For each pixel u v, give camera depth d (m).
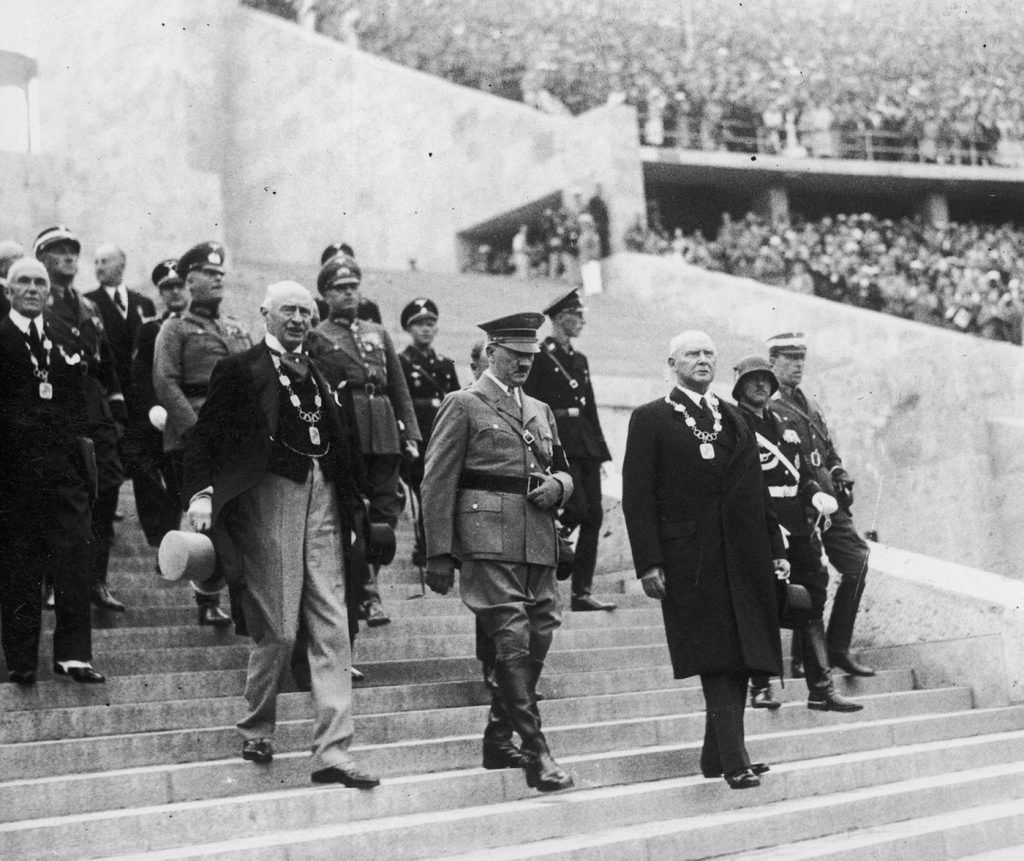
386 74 31.14
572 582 9.55
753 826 6.43
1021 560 14.10
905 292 26.97
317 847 5.45
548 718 7.58
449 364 9.90
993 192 34.44
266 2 33.72
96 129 26.02
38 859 5.29
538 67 30.72
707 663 6.60
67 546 6.77
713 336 23.33
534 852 5.69
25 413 6.74
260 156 32.38
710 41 31.94
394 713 7.21
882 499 14.76
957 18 33.62
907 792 7.16
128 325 9.57
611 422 15.66
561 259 26.17
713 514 6.77
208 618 8.05
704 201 33.41
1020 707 9.19
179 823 5.59
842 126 32.78
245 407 6.32
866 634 9.99
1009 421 14.41
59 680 6.87
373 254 31.06
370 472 8.36
